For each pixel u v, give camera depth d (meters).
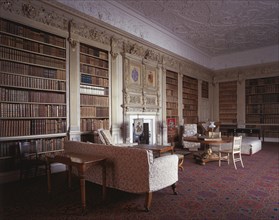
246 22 8.35
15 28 4.76
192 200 3.54
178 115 10.05
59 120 5.56
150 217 2.96
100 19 6.61
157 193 3.86
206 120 12.44
